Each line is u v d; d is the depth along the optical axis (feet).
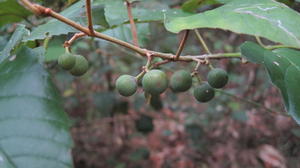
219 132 2.17
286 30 0.60
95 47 1.70
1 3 0.77
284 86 0.62
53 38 1.18
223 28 0.60
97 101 1.81
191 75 0.82
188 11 0.96
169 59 0.77
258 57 0.65
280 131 1.95
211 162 2.09
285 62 0.66
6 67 0.61
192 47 2.41
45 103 0.56
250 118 2.10
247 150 2.07
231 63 2.13
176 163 2.19
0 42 0.96
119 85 0.75
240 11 0.63
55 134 0.53
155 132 2.50
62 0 1.05
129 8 0.86
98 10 0.88
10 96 0.56
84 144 2.12
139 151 2.03
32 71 0.60
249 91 2.17
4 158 0.49
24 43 0.77
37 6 0.64
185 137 2.41
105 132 2.27
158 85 0.72
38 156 0.50
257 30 0.59
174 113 2.52
